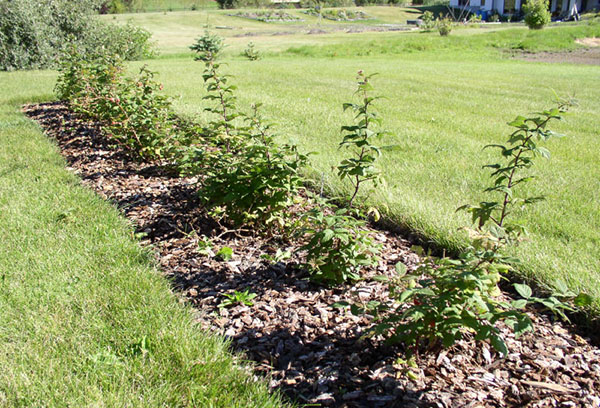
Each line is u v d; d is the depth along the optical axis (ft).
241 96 34.12
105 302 8.94
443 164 18.62
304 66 57.06
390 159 19.29
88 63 26.89
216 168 13.00
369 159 9.82
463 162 18.93
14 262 10.45
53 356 7.43
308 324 8.75
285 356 7.92
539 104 32.40
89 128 24.08
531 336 8.54
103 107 21.15
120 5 172.55
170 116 19.99
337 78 45.39
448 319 6.59
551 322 9.11
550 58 69.97
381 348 8.07
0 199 14.24
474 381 7.29
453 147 21.30
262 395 6.81
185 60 69.15
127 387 6.79
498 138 23.17
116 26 70.95
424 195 15.07
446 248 11.87
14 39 56.03
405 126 25.63
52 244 11.39
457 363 7.69
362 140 9.55
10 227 12.24
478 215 8.74
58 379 6.91
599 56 70.69
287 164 11.39
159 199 15.08
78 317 8.47
